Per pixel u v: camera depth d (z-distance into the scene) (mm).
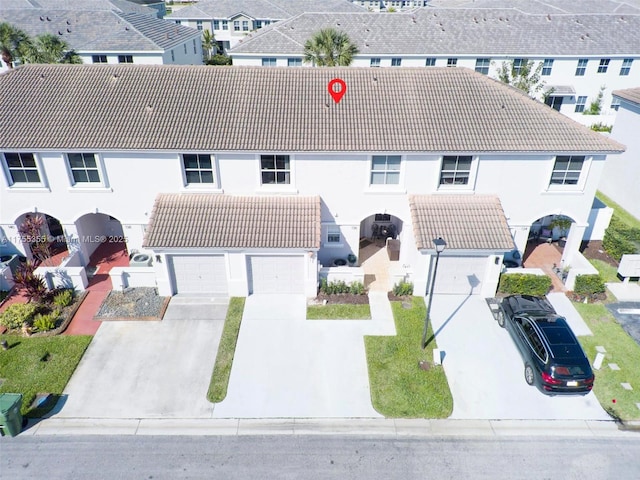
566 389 16328
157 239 20594
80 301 21734
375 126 21828
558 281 23547
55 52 36125
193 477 14266
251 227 21172
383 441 15477
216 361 18562
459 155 21391
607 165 32094
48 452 15000
